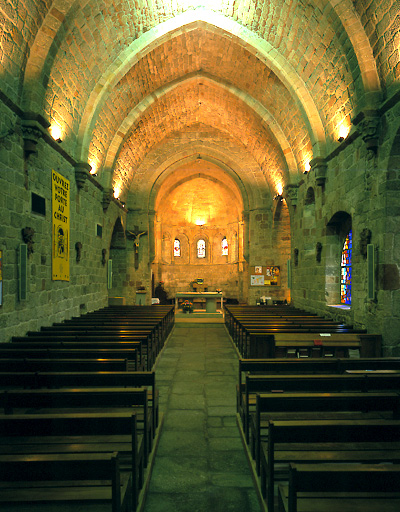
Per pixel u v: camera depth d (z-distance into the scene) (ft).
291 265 50.24
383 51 24.34
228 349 35.09
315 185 40.81
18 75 24.06
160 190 74.28
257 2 32.24
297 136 44.16
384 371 15.43
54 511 8.61
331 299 38.09
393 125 23.94
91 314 38.58
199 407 19.49
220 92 49.90
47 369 15.62
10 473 6.93
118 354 17.88
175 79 46.78
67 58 29.53
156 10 33.32
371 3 23.52
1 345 20.52
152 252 69.41
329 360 15.21
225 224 91.40
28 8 22.45
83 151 36.52
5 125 22.45
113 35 32.73
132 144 55.77
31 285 26.11
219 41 39.83
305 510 6.88
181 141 64.59
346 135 32.12
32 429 8.62
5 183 22.50
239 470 13.11
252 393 15.79
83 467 6.88
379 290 25.58
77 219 37.04
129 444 10.37
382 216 25.34
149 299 68.13
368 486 6.27
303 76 35.78
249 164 66.13
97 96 35.86
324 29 29.27
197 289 82.69
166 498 11.42
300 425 8.23
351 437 8.21
